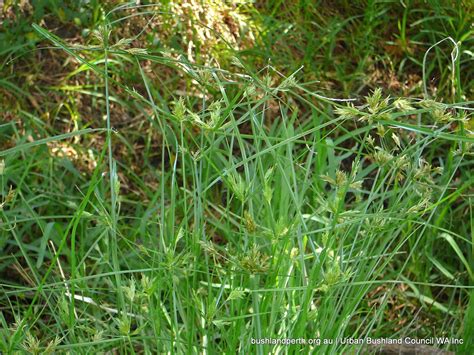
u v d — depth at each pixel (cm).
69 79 367
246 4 403
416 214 200
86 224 319
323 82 385
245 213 170
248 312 229
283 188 246
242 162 185
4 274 310
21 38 370
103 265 295
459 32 398
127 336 171
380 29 417
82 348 200
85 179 339
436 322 306
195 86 371
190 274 206
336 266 171
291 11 411
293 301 214
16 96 359
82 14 379
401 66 396
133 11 382
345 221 196
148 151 353
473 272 321
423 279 317
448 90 392
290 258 198
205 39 382
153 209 304
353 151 210
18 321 182
